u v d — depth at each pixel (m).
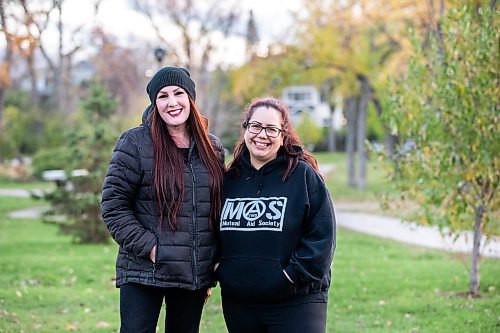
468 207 8.23
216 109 32.59
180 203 3.79
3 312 6.94
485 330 6.37
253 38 28.14
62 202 13.82
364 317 7.07
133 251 3.75
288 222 3.69
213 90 32.66
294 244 3.72
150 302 3.82
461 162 7.69
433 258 11.33
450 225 8.06
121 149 3.84
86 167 13.62
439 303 7.65
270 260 3.68
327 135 65.94
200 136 3.96
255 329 3.81
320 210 3.73
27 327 6.43
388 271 9.93
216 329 6.60
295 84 26.23
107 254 12.15
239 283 3.73
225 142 34.88
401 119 8.06
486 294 8.18
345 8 23.53
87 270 10.16
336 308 7.53
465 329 6.42
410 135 8.03
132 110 36.25
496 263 10.46
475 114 7.48
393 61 21.56
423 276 9.46
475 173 7.59
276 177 3.80
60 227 13.92
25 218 20.25
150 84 3.95
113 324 6.75
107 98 13.96
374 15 20.30
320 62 24.81
